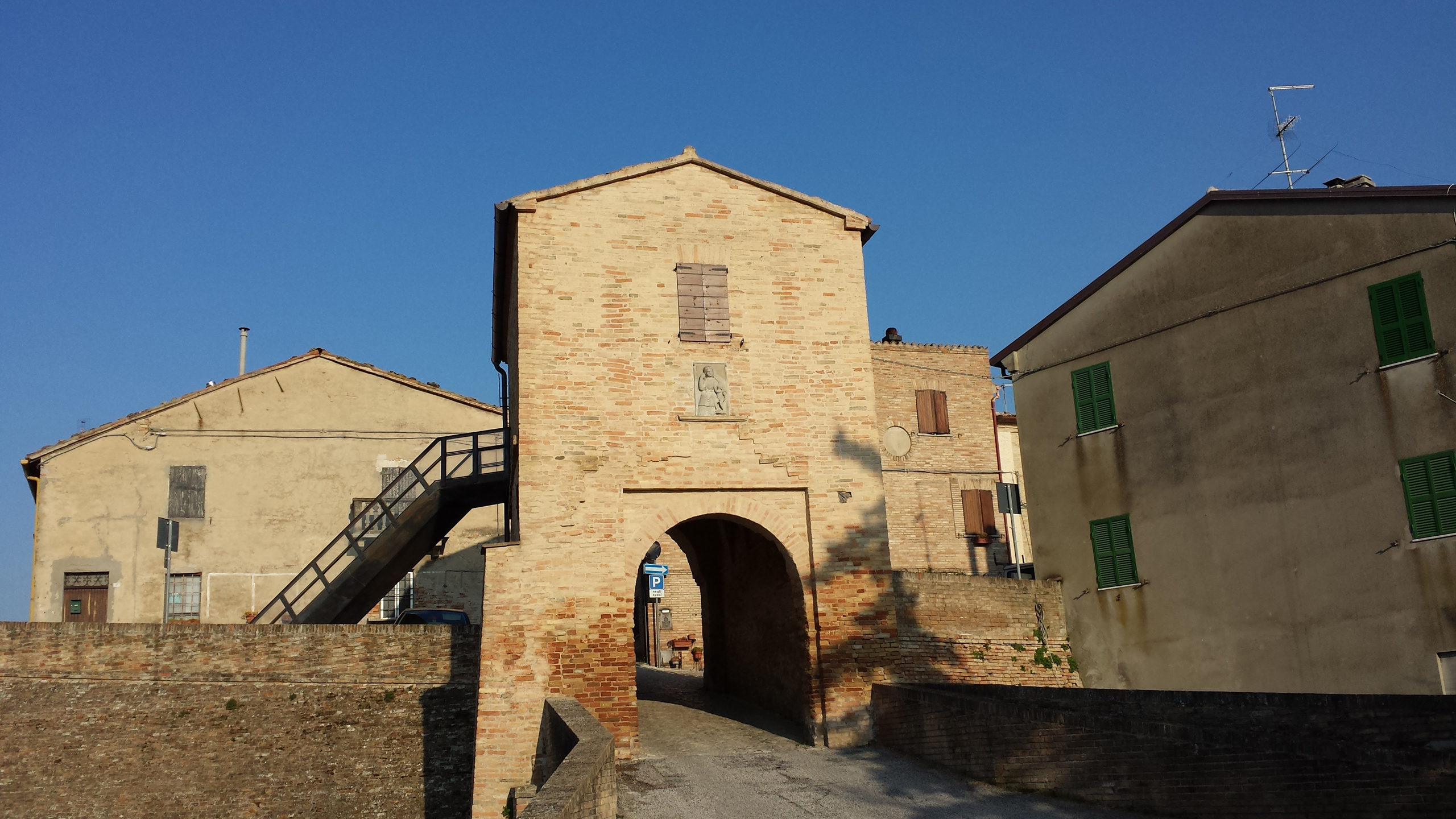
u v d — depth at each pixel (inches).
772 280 920.9
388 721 992.2
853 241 947.3
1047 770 634.8
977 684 827.4
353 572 1100.5
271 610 1440.7
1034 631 1055.6
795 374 906.1
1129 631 1023.6
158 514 1449.3
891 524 1496.1
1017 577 1254.9
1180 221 1033.5
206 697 999.0
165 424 1480.1
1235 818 535.2
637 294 891.4
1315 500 910.4
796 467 887.1
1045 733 638.5
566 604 823.1
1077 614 1067.3
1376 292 896.3
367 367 1542.8
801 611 869.2
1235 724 637.3
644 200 912.3
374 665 1012.5
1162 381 1033.5
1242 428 967.0
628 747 807.7
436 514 1117.1
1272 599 925.8
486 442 1533.0
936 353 1594.5
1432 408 852.6
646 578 1663.4
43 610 1402.6
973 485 1560.0
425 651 1017.5
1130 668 1017.5
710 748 836.6
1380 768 487.5
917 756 770.8
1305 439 924.0
